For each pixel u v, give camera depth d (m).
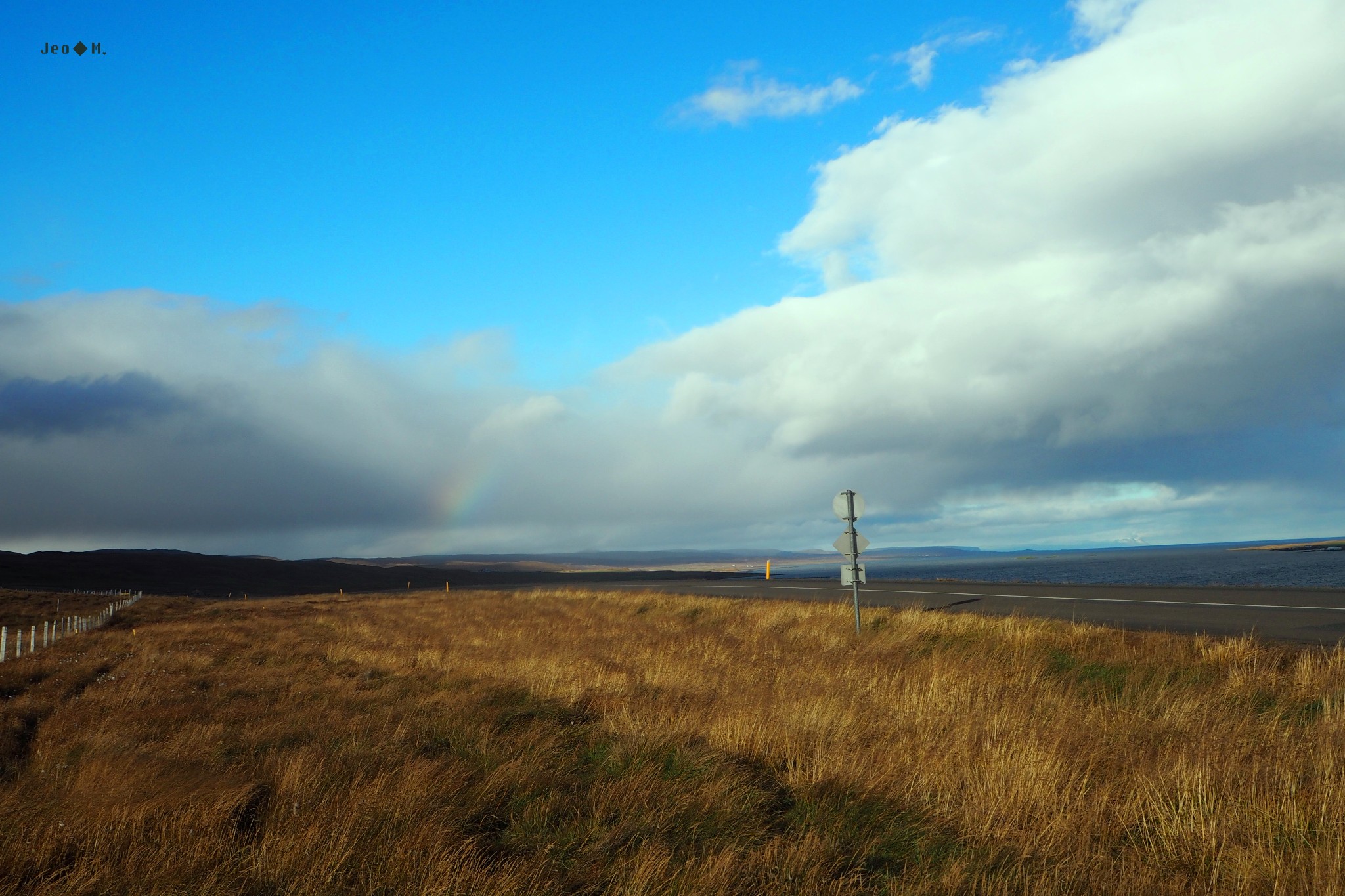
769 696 9.68
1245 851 4.82
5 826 5.40
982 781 6.23
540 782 6.74
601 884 4.75
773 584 49.97
